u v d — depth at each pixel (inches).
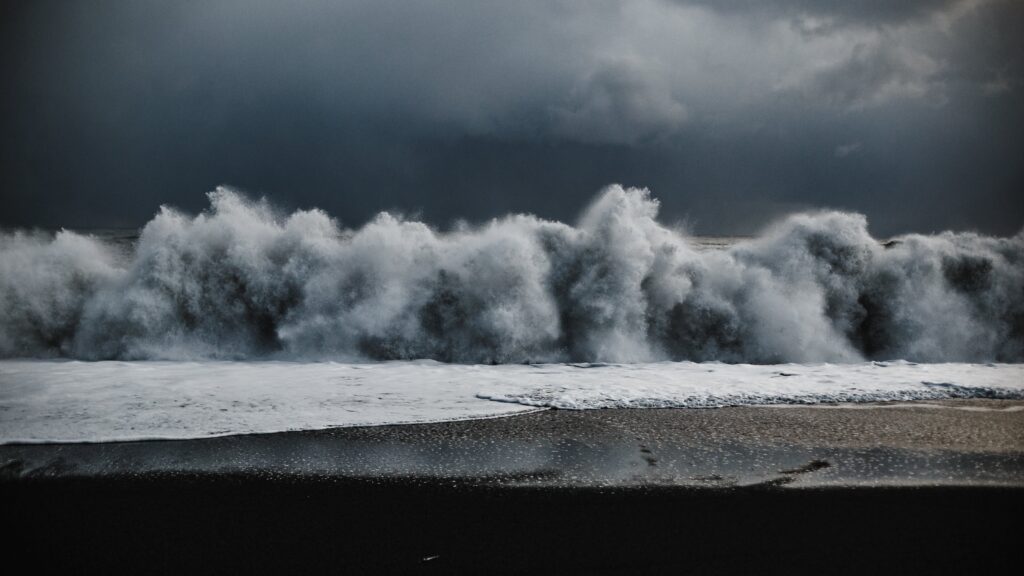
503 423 240.5
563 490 176.4
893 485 180.9
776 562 137.9
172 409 248.1
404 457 201.6
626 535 150.2
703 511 163.2
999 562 138.3
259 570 133.6
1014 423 243.0
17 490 173.2
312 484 179.5
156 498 169.2
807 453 207.9
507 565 136.3
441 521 156.9
